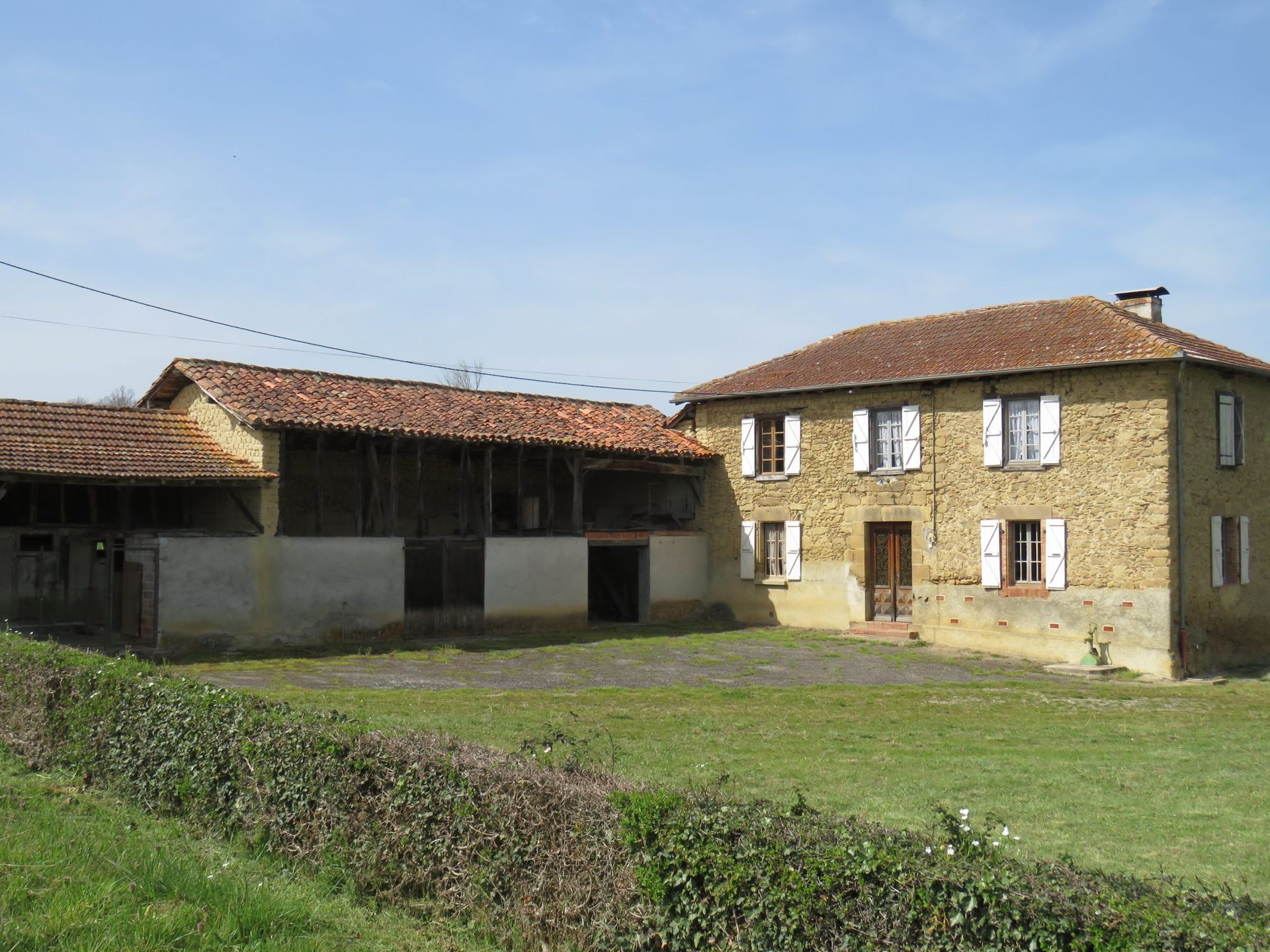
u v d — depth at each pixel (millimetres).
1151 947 3756
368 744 6484
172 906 5469
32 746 9008
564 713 11711
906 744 10609
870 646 18766
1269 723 12344
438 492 22000
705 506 22828
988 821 6359
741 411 22312
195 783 7344
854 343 22562
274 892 5855
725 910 4801
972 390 18922
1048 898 4035
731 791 7637
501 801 5762
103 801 7895
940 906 4234
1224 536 18125
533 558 19828
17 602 15820
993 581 18484
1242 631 18188
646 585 21734
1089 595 17406
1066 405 17781
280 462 16578
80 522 16547
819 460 21047
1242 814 7969
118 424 16984
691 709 12383
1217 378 18016
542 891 5473
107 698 8328
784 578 21469
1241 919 3789
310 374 19094
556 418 21359
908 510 19672
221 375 17562
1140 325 18281
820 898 4520
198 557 15633
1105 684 15641
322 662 15211
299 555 16688
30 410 16453
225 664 14562
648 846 5102
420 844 6020
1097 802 8281
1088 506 17484
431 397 20188
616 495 24312
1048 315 19938
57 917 5133
